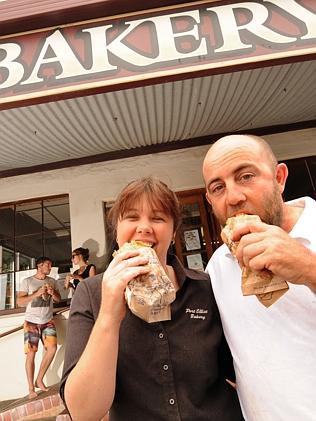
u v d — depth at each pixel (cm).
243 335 123
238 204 122
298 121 596
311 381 108
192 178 595
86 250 543
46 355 476
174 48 197
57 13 202
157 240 127
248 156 124
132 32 202
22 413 393
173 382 114
